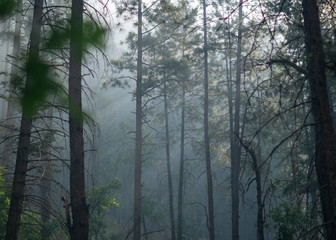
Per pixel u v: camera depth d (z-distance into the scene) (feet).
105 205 77.97
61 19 29.89
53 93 26.00
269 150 89.15
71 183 27.17
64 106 28.22
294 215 38.11
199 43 78.23
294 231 37.65
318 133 26.02
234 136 73.61
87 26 25.98
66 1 33.99
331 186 21.81
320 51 23.48
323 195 24.61
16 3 22.24
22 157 30.19
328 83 52.03
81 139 28.07
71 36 26.50
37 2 31.22
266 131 73.36
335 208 21.68
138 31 72.84
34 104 24.50
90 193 74.54
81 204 26.84
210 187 76.54
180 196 92.32
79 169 27.40
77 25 26.78
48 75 24.94
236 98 74.95
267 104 52.26
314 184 41.19
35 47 28.91
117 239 116.98
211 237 73.61
